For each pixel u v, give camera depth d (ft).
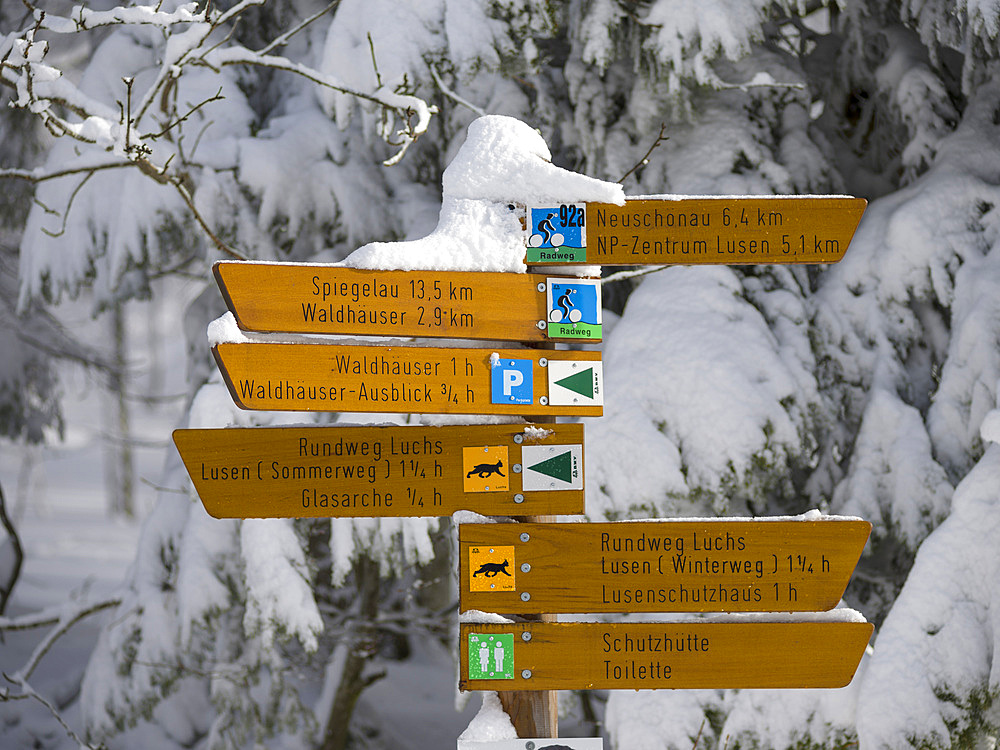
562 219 8.45
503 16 15.47
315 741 21.53
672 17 15.14
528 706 8.30
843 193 17.52
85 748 16.39
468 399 8.17
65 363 34.63
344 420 15.43
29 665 17.61
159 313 104.68
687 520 8.27
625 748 13.80
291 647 21.67
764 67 17.19
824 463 16.06
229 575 16.46
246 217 17.56
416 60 15.17
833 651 8.23
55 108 18.06
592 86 17.20
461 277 8.26
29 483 85.61
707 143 16.84
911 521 14.49
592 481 14.61
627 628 8.20
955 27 16.06
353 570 22.93
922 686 12.71
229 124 18.15
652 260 8.50
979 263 15.11
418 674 28.66
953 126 17.11
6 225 23.77
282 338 8.05
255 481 8.09
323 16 19.25
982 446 14.35
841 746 13.32
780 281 16.35
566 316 8.38
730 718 13.57
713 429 14.55
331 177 17.94
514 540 8.18
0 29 20.94
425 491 8.18
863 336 16.08
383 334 8.09
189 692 21.22
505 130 8.57
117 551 56.44
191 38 12.80
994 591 12.86
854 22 18.38
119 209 17.43
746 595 8.23
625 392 14.98
